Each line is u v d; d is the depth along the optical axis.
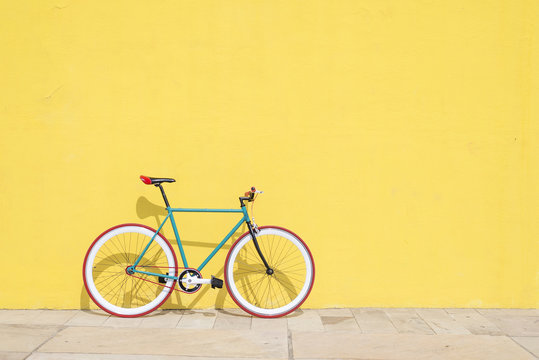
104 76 4.42
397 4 4.43
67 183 4.45
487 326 4.05
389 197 4.47
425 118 4.46
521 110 4.45
